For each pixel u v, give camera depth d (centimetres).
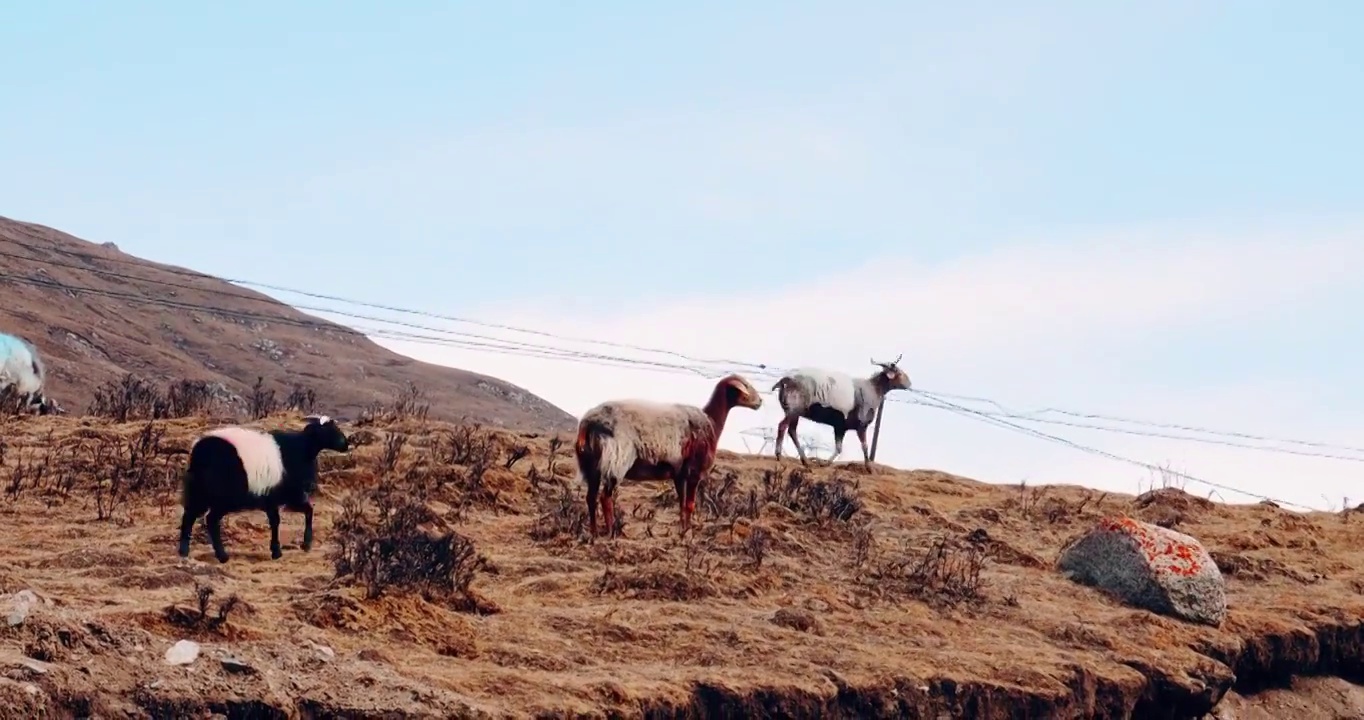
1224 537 2180
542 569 1477
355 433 2028
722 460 2336
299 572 1377
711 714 1184
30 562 1316
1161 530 1748
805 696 1219
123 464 1759
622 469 1602
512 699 1080
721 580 1502
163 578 1246
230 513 1531
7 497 1606
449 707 1024
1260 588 1922
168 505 1634
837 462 2488
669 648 1284
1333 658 1781
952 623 1525
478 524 1672
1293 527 2345
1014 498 2306
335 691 1007
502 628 1263
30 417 2167
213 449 1381
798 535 1761
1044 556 1919
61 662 934
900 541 1856
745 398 1733
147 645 987
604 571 1493
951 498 2289
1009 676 1366
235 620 1120
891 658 1345
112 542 1440
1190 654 1553
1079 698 1395
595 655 1240
